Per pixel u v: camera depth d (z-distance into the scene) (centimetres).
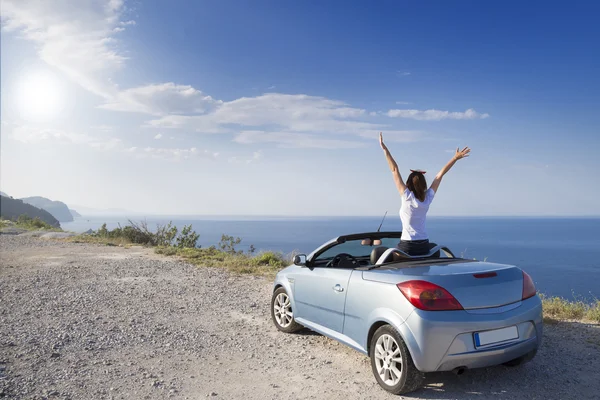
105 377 463
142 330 646
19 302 830
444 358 381
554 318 689
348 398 408
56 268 1302
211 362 514
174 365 503
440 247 526
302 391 427
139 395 418
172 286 1012
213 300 865
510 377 454
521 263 14425
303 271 581
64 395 414
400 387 403
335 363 507
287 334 629
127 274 1189
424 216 496
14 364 493
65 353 537
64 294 909
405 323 395
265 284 1047
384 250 494
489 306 397
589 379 445
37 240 2433
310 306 561
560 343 561
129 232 2433
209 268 1318
